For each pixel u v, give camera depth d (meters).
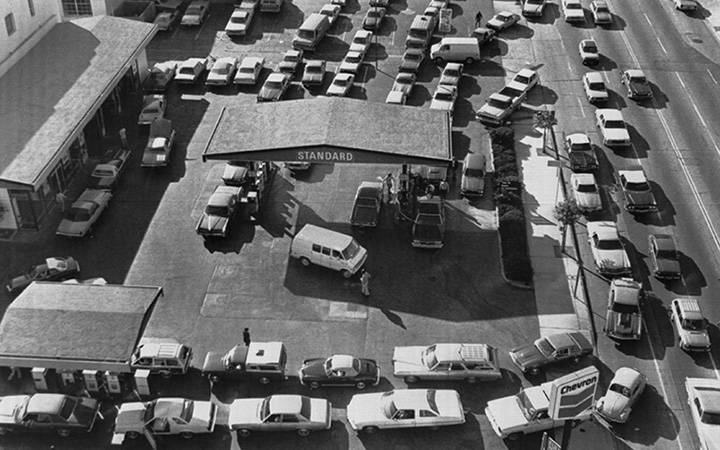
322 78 81.81
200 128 75.88
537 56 88.06
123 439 47.44
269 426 46.91
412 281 58.84
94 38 76.31
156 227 63.88
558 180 68.81
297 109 65.81
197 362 52.28
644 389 50.09
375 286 58.38
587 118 77.25
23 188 57.91
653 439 47.22
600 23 93.69
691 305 54.22
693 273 59.28
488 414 47.66
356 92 81.31
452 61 86.00
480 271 59.78
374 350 53.16
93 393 49.97
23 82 68.75
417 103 79.62
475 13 97.38
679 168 70.38
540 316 55.84
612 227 61.12
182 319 55.56
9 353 47.78
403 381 50.91
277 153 61.62
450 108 76.69
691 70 85.38
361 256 59.00
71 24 78.44
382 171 70.69
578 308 56.41
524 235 62.38
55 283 52.31
